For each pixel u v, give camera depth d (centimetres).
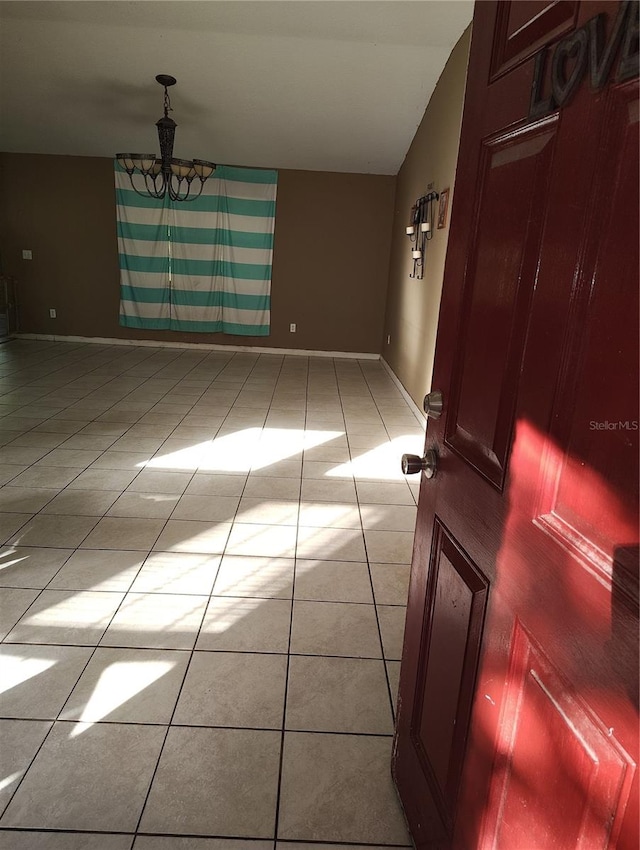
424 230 475
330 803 137
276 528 275
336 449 396
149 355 707
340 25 413
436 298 450
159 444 387
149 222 725
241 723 159
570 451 69
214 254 740
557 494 72
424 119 539
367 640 196
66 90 546
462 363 104
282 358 744
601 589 62
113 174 716
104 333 765
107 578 227
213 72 496
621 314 59
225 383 582
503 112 89
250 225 732
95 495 302
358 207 732
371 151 648
